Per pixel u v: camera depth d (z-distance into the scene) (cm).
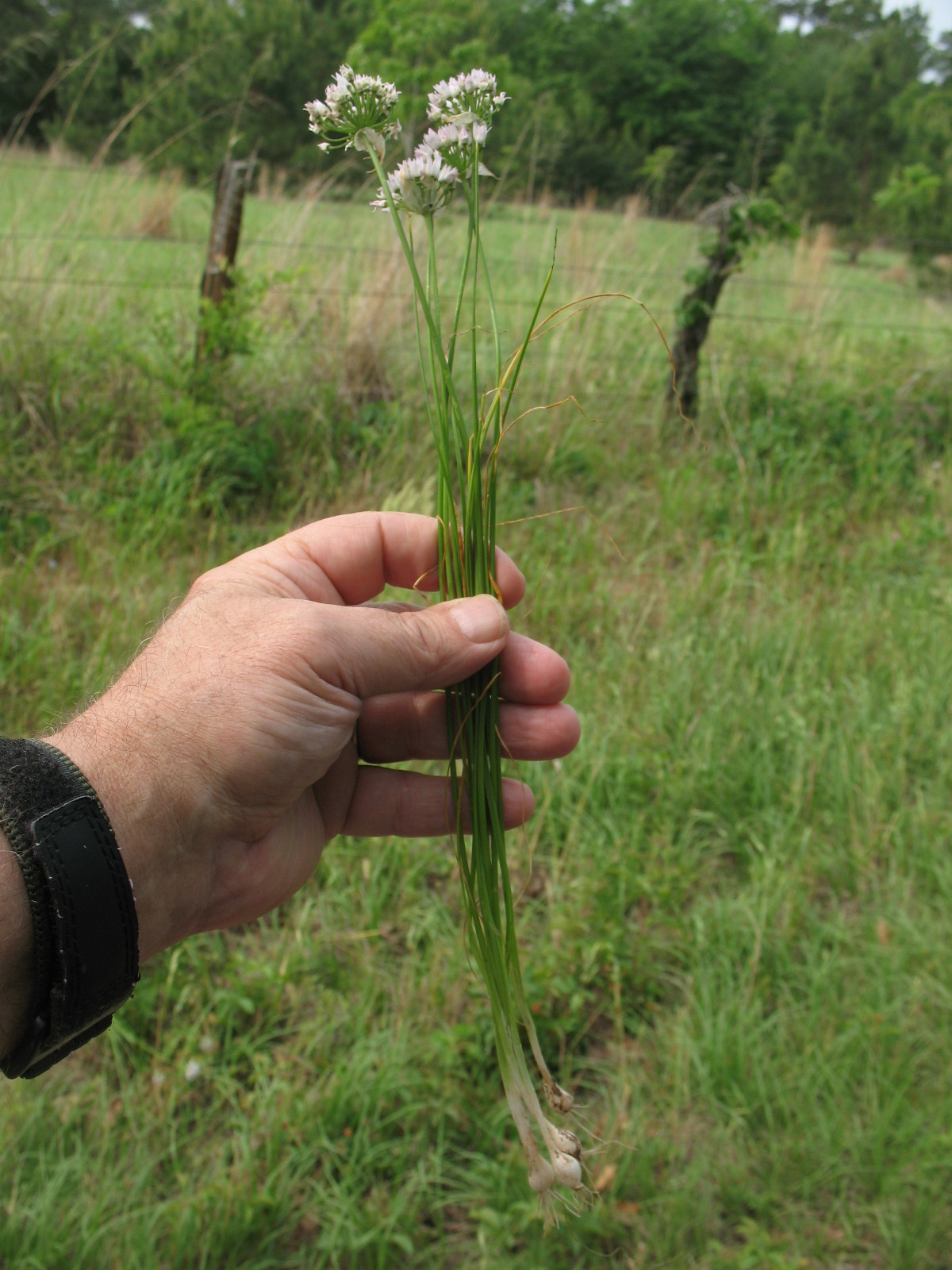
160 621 119
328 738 105
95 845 83
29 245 441
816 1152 180
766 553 396
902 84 1977
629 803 261
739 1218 175
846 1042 198
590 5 2764
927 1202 171
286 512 397
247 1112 187
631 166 1878
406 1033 198
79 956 81
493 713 123
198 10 1460
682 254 574
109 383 420
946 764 275
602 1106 193
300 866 121
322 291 464
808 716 293
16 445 386
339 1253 167
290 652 101
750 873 241
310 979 211
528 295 517
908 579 390
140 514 363
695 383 497
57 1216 165
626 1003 212
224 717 100
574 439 464
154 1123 181
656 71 2725
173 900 100
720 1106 188
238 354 423
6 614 313
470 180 104
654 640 336
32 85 1745
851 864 245
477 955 123
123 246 512
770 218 478
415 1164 182
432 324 112
